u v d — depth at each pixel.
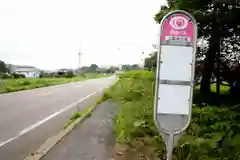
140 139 6.85
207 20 10.21
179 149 5.45
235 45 11.57
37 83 31.45
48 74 60.31
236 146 5.28
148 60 16.27
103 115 11.20
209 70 11.98
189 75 3.76
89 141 7.39
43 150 6.71
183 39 3.76
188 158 5.31
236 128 5.95
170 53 3.76
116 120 9.59
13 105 14.84
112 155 6.20
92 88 28.05
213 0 9.26
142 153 6.13
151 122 7.59
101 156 6.18
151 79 18.19
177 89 3.77
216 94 11.84
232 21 10.18
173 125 3.78
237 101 10.54
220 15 9.88
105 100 15.87
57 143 7.24
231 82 12.02
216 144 5.37
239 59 11.85
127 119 8.48
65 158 6.09
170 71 3.77
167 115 3.78
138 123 7.55
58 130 9.21
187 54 3.76
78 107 14.36
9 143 7.61
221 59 11.97
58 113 12.63
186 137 5.78
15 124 10.12
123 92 15.66
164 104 3.78
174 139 3.80
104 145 7.00
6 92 21.97
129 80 21.45
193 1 9.71
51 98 18.61
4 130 9.16
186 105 3.77
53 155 6.29
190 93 3.76
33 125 9.99
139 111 9.40
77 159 6.02
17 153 6.73
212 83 12.59
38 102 16.36
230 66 11.95
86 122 9.84
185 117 3.77
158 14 12.16
